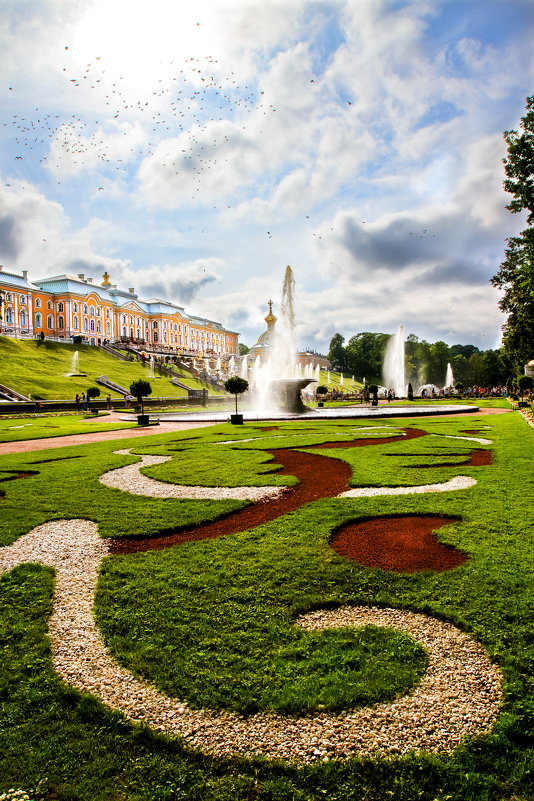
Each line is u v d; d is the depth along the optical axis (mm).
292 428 19828
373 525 6691
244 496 8320
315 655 3732
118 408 41156
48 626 4281
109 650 3902
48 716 3201
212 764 2807
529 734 2963
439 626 4125
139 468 10984
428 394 71875
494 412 29500
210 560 5516
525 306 29000
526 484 8633
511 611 4242
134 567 5379
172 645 3900
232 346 139000
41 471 10961
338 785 2664
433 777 2713
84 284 88688
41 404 35938
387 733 3004
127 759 2867
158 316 104875
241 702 3250
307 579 4977
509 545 5711
